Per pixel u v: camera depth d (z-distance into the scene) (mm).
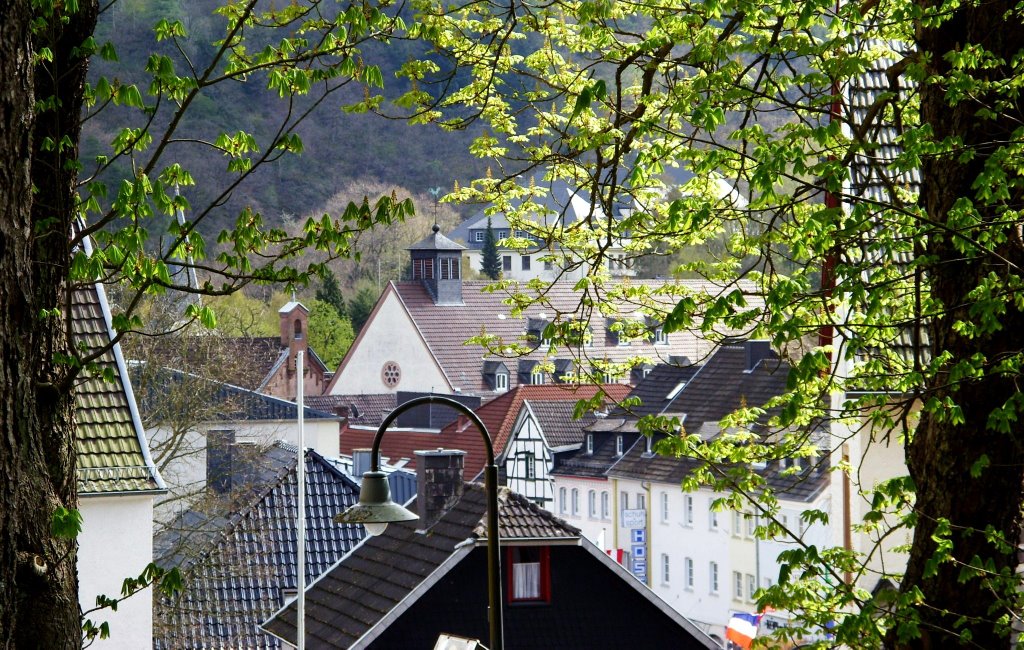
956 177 12516
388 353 107438
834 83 11500
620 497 71438
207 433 46219
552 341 14898
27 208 7742
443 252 109188
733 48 11422
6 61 7562
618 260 15250
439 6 14188
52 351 9203
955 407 11031
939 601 12484
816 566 12438
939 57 12484
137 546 23047
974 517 12578
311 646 27516
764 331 11492
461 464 29328
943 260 12086
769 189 10562
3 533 7680
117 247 9656
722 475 13625
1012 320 12281
